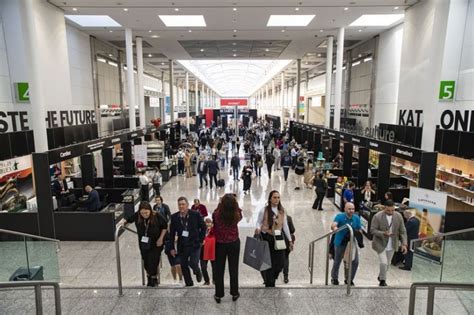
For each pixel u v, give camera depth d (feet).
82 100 54.29
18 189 34.14
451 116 32.81
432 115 33.30
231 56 83.51
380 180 33.73
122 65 74.28
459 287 9.27
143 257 14.73
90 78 57.47
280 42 64.64
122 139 43.11
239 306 12.18
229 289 13.69
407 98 42.60
